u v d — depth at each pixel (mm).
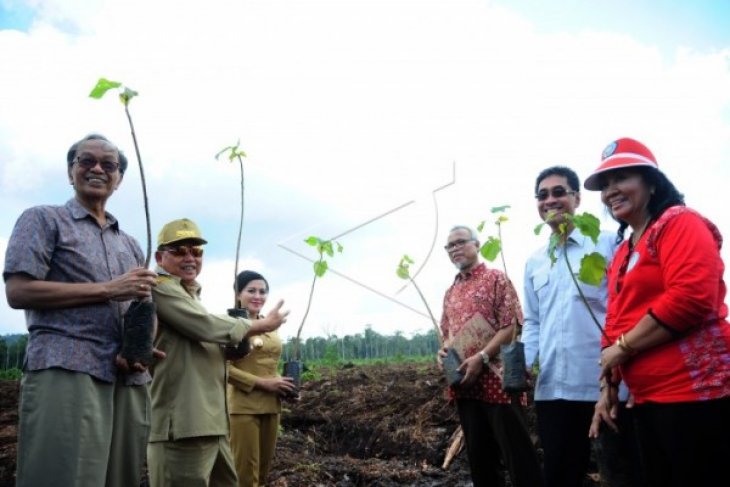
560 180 3393
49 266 2592
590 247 3307
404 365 16281
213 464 3080
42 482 2352
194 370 3074
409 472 5453
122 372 2707
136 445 2754
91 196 2754
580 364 3186
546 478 3211
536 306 3639
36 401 2424
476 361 3631
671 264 2232
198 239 3240
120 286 2557
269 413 4023
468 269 4039
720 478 2131
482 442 3771
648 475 2404
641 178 2520
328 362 21250
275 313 3385
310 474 5266
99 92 2561
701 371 2166
